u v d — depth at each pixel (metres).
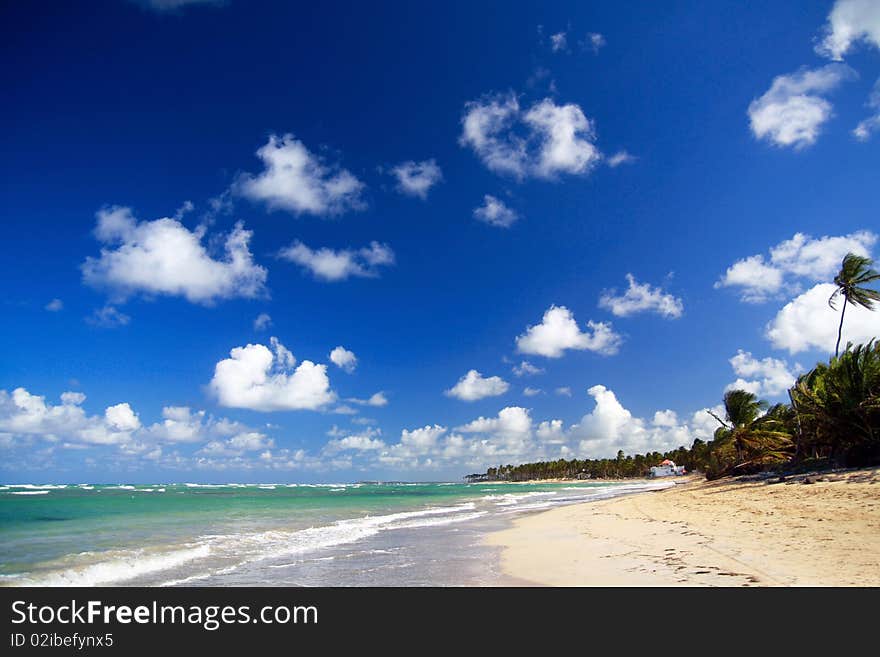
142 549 18.44
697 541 15.30
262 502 62.16
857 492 22.39
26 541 21.08
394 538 21.91
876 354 34.75
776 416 54.34
